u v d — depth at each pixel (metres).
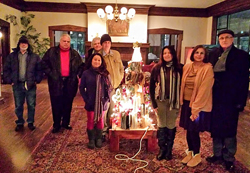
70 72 3.29
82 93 2.80
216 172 2.33
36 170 2.32
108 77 2.83
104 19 8.30
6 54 7.36
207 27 8.95
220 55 2.31
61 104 3.42
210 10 8.48
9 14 7.30
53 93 3.27
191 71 2.33
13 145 2.91
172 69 2.39
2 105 4.87
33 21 8.46
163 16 8.80
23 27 8.44
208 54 2.44
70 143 3.01
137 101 2.87
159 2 7.75
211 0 7.23
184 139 3.23
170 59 2.38
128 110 2.74
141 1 7.62
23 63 3.29
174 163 2.50
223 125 2.28
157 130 2.61
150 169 2.38
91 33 8.38
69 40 3.24
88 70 2.79
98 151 2.78
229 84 2.23
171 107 2.38
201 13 8.81
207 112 2.31
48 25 8.51
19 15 8.17
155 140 2.77
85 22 8.59
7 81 3.30
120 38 8.43
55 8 8.38
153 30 8.82
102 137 3.06
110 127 3.16
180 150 2.84
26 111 4.43
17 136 3.21
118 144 2.77
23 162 2.48
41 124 3.76
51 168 2.36
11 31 7.52
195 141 2.40
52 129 3.51
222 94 2.27
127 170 2.35
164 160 2.57
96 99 2.73
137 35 8.41
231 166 2.37
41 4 8.27
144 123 2.82
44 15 8.45
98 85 2.73
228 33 2.20
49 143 2.99
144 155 2.69
